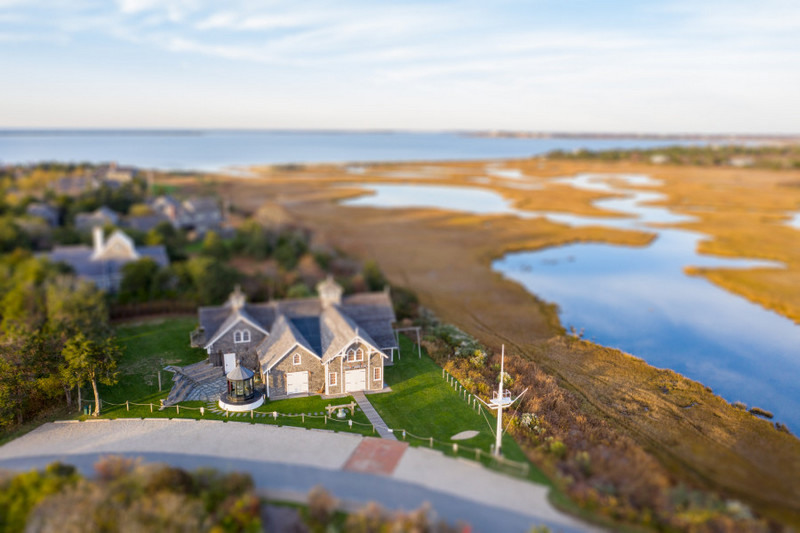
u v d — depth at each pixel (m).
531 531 29.69
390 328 58.59
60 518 28.19
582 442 41.16
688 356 63.91
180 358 57.72
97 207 130.62
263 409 47.00
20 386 44.31
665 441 44.09
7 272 77.94
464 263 103.56
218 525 28.83
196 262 78.69
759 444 44.28
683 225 140.50
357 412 46.50
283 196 184.75
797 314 76.38
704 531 29.97
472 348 60.19
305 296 75.19
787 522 32.91
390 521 29.36
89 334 53.94
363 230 132.12
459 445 40.91
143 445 40.09
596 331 71.44
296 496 33.34
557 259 109.50
